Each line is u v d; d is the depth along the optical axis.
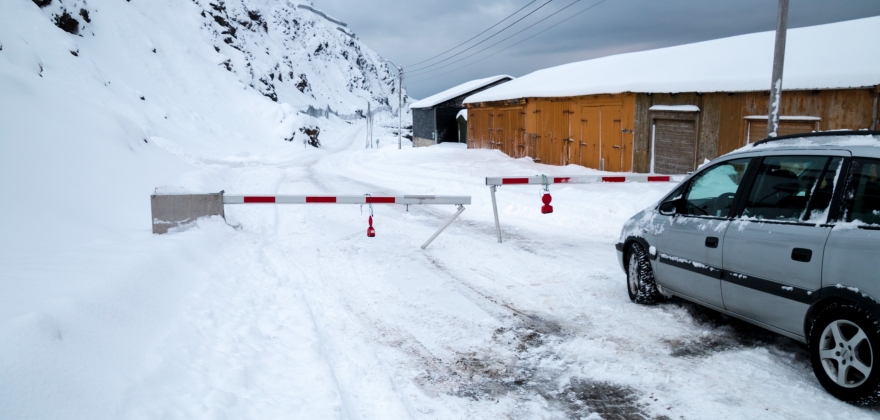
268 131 66.31
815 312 3.91
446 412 3.89
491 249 9.08
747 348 4.73
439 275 7.55
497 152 29.39
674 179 9.78
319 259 8.56
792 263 4.00
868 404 3.64
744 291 4.49
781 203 4.30
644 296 5.93
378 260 8.48
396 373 4.53
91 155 12.24
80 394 3.21
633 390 4.11
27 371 3.13
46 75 40.53
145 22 74.44
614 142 19.62
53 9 55.84
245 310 5.81
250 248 8.91
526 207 12.97
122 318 4.46
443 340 5.23
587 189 15.16
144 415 3.26
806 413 3.64
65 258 5.80
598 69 23.50
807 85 13.00
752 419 3.61
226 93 71.38
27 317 3.54
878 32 14.15
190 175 16.16
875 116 12.12
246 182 20.33
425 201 9.02
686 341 4.95
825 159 4.07
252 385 4.09
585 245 9.20
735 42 18.88
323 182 20.92
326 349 4.96
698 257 5.03
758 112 14.55
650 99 18.03
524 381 4.35
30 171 9.55
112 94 43.91
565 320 5.65
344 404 3.83
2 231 6.73
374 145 71.25
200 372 4.07
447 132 46.16
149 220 10.24
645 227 5.89
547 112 24.11
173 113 53.00
